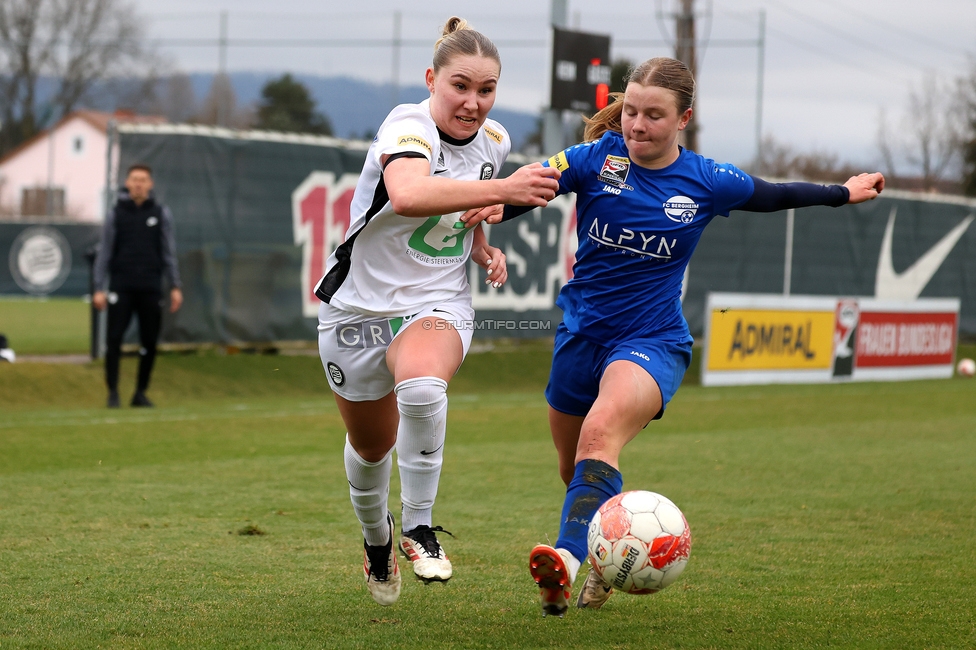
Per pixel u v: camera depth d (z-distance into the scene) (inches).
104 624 565.6
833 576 697.6
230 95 5457.7
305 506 921.5
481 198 476.1
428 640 543.8
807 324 2377.0
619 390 555.8
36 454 1178.0
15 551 736.3
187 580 665.6
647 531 509.4
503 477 1091.3
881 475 1138.7
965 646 538.3
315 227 2021.4
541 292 2256.4
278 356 2097.7
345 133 6678.2
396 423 584.4
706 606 621.9
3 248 4367.6
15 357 2196.1
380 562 593.9
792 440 1428.4
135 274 1605.6
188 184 1892.2
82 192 7667.3
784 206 605.0
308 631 558.3
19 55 6348.4
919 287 2874.0
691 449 1330.0
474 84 534.3
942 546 792.9
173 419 1504.7
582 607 614.5
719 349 2236.7
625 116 569.6
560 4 2395.4
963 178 5812.0
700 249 2501.2
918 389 2285.9
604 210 587.8
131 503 920.9
